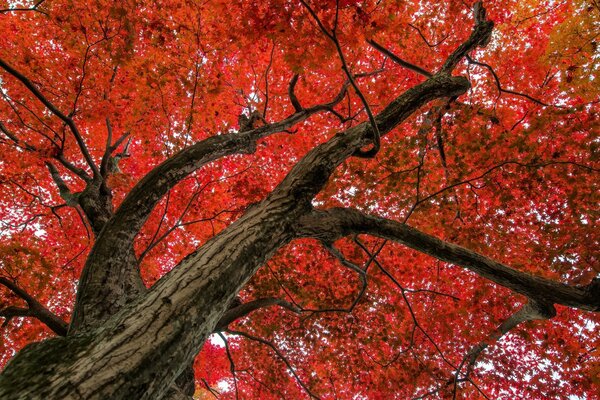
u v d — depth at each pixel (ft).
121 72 19.40
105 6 14.02
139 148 27.71
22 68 17.15
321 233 10.32
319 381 24.04
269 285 20.81
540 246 16.92
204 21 15.83
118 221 10.84
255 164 24.85
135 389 5.32
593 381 19.60
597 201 15.52
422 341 22.77
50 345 5.94
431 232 20.04
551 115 15.37
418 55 25.11
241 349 26.68
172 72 17.15
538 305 13.35
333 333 21.21
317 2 8.95
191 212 22.08
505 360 23.94
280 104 26.02
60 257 23.58
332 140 11.89
